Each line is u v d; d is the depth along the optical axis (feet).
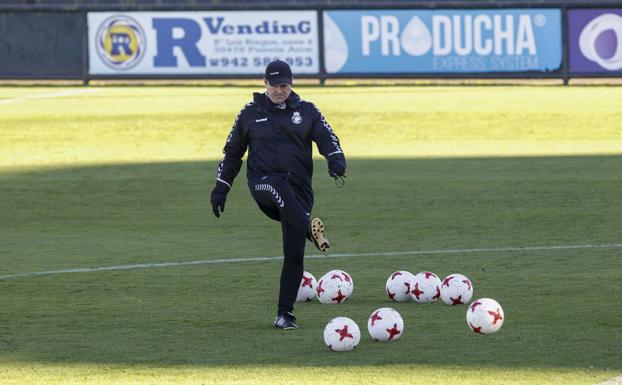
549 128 278.05
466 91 345.92
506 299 114.52
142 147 259.39
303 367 88.79
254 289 122.83
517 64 357.00
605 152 242.37
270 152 103.24
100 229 170.30
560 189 198.39
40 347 97.30
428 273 114.73
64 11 369.30
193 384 84.53
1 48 372.17
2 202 196.44
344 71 362.12
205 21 364.99
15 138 272.10
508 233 159.84
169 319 107.96
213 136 273.13
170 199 197.16
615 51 355.56
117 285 126.21
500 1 374.22
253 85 370.73
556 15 355.56
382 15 359.05
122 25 368.27
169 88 364.99
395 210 181.88
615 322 103.24
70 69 371.56
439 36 358.23
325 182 210.79
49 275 133.08
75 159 244.42
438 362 89.51
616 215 173.37
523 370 86.74
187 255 145.89
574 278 125.70
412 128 281.33
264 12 362.53
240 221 175.32
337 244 153.07
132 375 87.51
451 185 204.95
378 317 96.84
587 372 85.97
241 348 95.55
